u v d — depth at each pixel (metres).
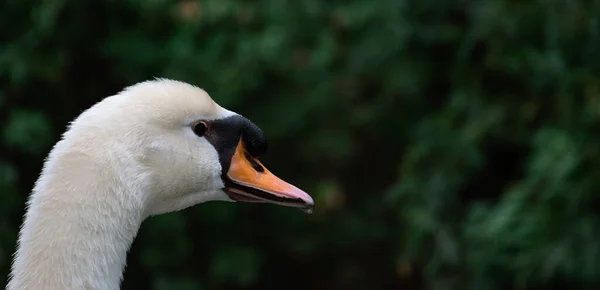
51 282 5.00
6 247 10.33
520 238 9.64
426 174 10.62
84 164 5.13
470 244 10.27
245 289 12.27
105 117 5.27
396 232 11.97
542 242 9.60
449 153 10.51
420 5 10.97
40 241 5.05
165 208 5.70
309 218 11.86
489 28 10.30
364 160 12.12
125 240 5.24
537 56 10.14
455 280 10.44
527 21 10.26
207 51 10.78
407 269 10.68
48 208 5.07
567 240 9.54
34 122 10.30
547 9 10.07
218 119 5.81
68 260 5.02
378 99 11.39
